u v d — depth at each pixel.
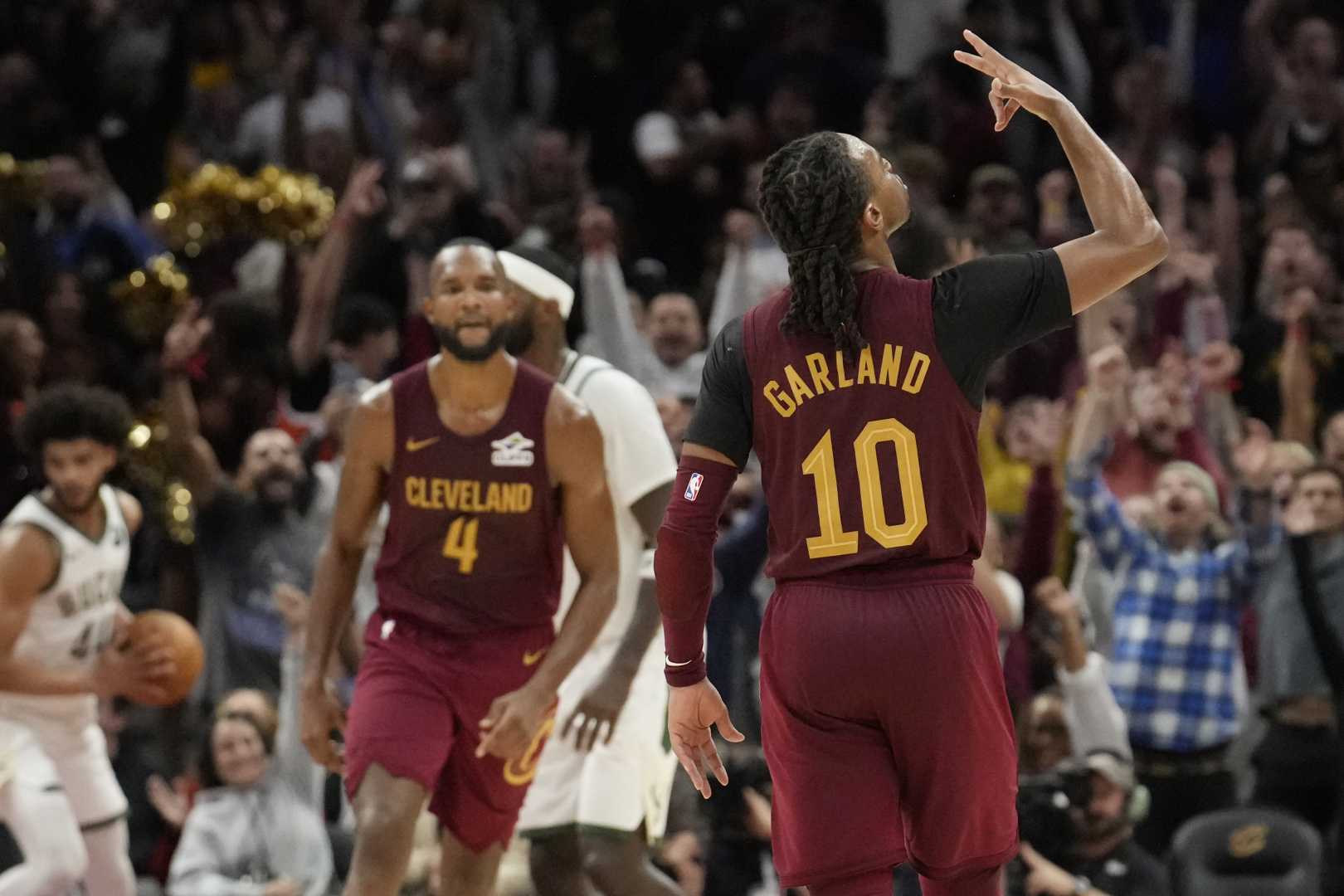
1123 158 32.12
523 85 33.97
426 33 33.16
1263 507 21.94
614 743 13.67
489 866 12.97
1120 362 20.75
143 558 23.61
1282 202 30.11
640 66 34.28
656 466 13.55
